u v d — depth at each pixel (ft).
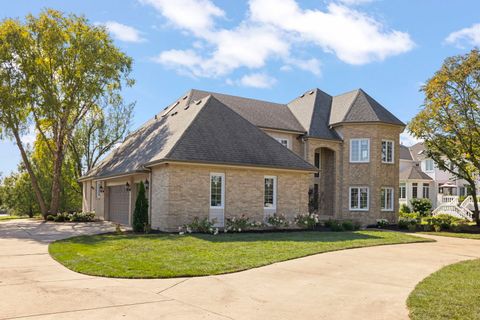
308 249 43.45
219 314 20.72
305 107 106.63
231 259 36.24
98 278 28.76
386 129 96.58
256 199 68.33
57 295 23.63
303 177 74.02
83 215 92.63
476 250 49.06
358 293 25.66
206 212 63.10
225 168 65.57
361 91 103.86
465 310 21.25
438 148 91.71
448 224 80.38
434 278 30.12
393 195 96.32
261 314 20.90
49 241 49.85
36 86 88.74
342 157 97.40
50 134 113.19
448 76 83.35
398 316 20.76
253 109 100.22
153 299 23.31
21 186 129.29
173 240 48.80
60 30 91.09
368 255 41.98
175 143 62.03
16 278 28.32
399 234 65.31
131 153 82.17
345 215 95.45
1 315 19.57
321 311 21.58
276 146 74.84
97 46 93.45
